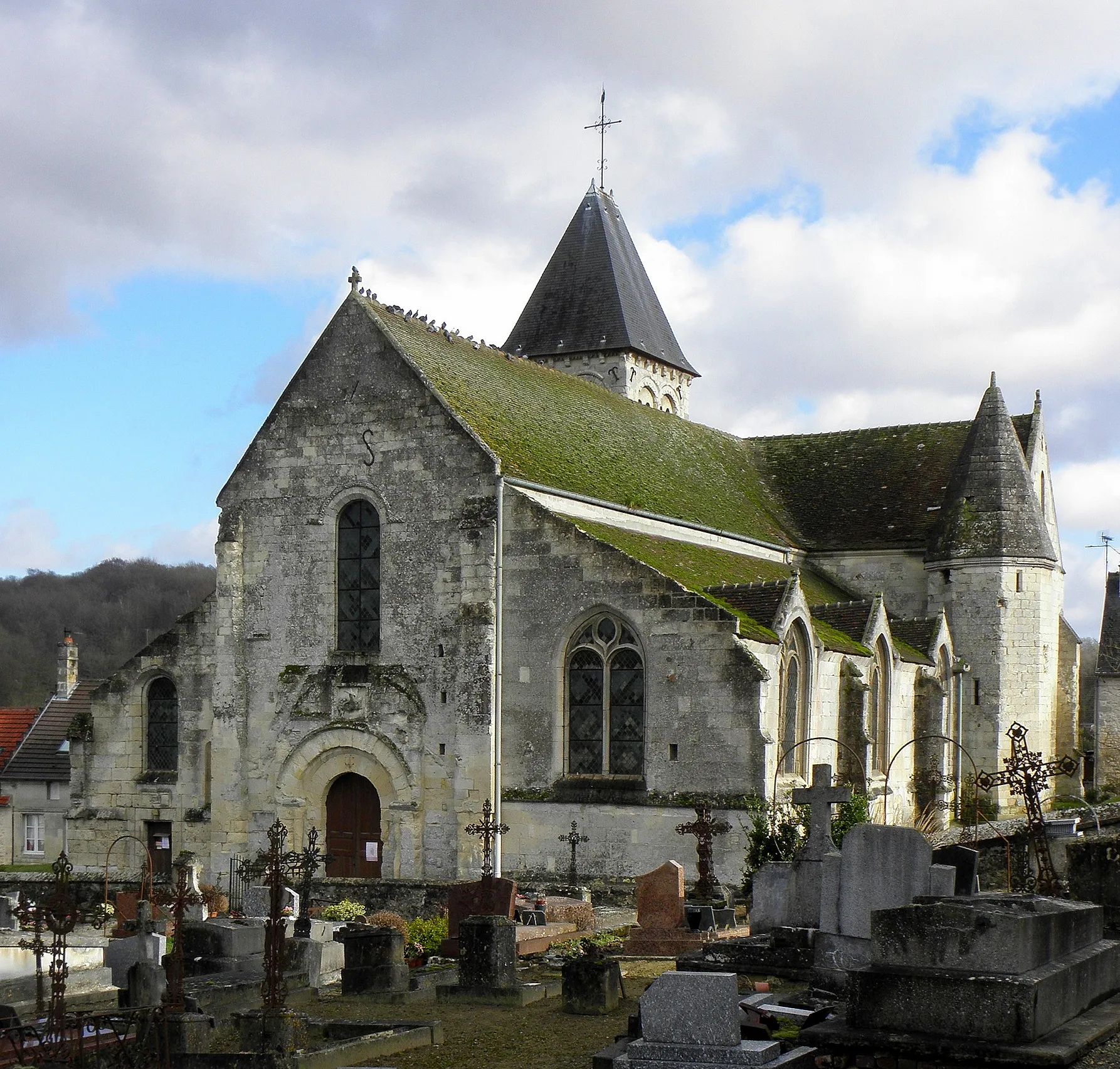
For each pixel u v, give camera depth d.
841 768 42.31
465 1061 18.75
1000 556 52.41
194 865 40.59
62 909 21.08
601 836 38.34
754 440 65.19
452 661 40.88
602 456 48.00
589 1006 21.95
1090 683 112.44
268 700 43.59
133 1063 18.69
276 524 44.16
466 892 29.98
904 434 62.03
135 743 46.31
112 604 118.94
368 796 42.19
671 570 41.81
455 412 41.66
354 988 24.67
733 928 29.80
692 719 37.53
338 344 43.72
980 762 51.84
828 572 57.31
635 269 69.44
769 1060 16.28
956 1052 15.60
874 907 21.56
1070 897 21.89
